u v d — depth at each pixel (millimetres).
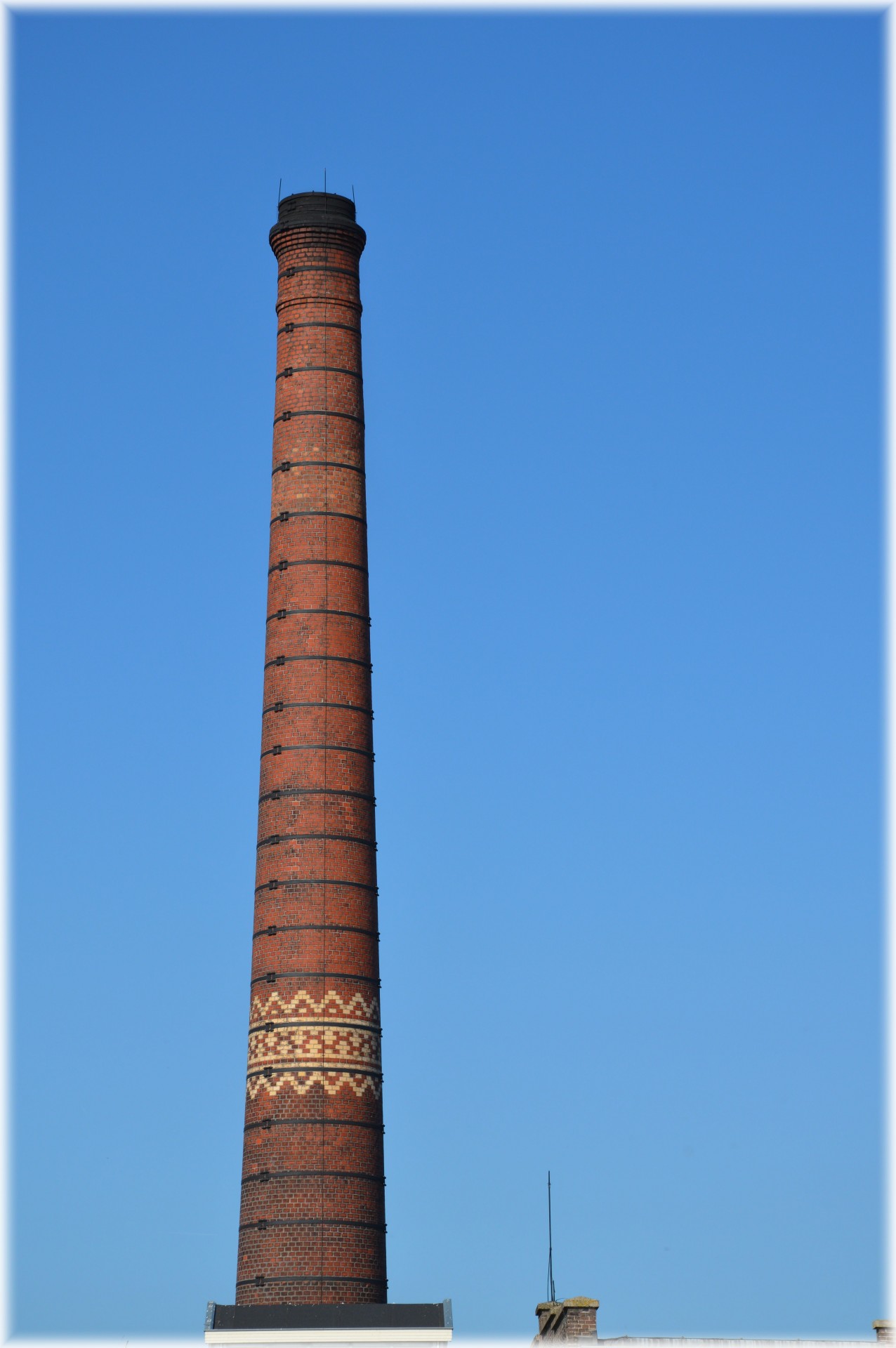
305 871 82375
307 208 89000
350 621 85375
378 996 82938
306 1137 79625
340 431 87062
